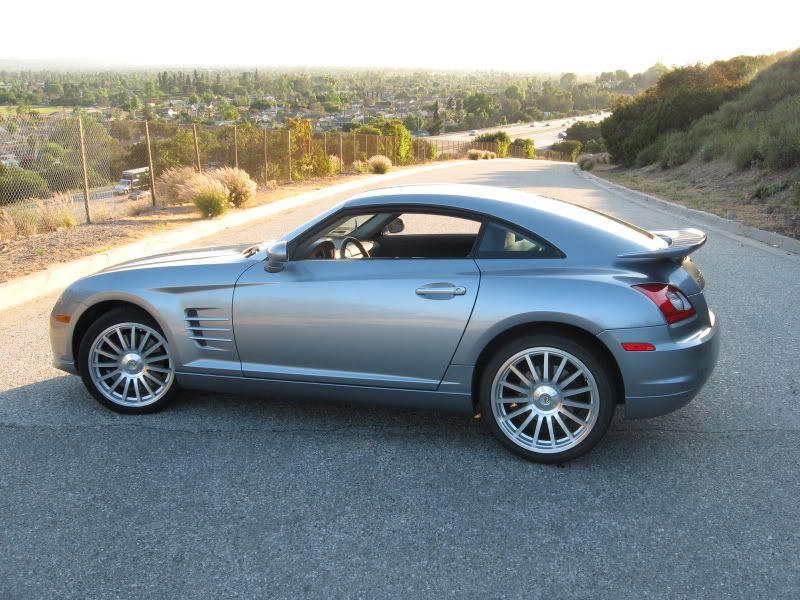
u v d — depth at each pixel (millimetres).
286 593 2744
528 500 3438
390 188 4391
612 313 3502
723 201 15703
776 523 3203
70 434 4211
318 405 4660
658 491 3512
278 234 12375
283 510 3361
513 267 3740
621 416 4445
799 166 16359
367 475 3703
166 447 4035
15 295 7625
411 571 2881
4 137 13023
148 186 17422
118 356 4477
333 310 3939
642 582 2789
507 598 2705
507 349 3695
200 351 4273
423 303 3781
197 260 4477
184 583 2809
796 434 4148
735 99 30375
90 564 2932
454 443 4086
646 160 30641
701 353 3613
